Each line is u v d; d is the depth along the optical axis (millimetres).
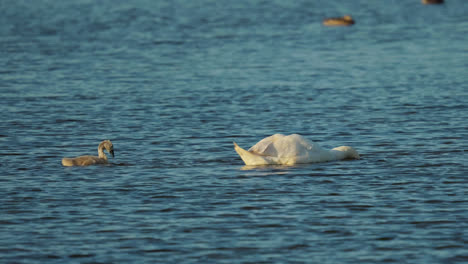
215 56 58281
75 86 44844
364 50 60938
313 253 17688
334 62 54531
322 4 104250
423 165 25438
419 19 86312
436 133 30797
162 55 59156
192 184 23438
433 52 58875
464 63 52531
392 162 25953
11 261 17391
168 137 31016
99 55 59406
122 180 24000
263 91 42656
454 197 21641
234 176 24312
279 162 25703
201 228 19422
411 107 36906
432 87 42969
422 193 22109
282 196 22047
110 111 36938
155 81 46781
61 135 31484
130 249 18047
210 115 35812
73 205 21422
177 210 20891
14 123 33906
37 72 50594
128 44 66375
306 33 73625
